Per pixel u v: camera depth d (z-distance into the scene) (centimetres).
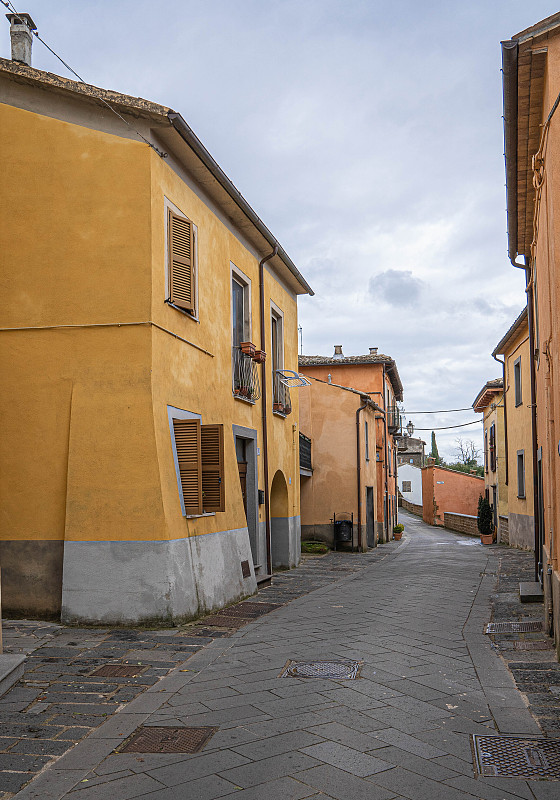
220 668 662
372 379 3027
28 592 863
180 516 888
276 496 1623
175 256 947
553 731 495
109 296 873
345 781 409
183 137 920
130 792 397
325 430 2372
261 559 1388
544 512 955
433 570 1585
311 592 1191
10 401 883
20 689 592
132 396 857
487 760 443
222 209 1182
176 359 943
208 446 938
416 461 6744
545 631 828
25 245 894
